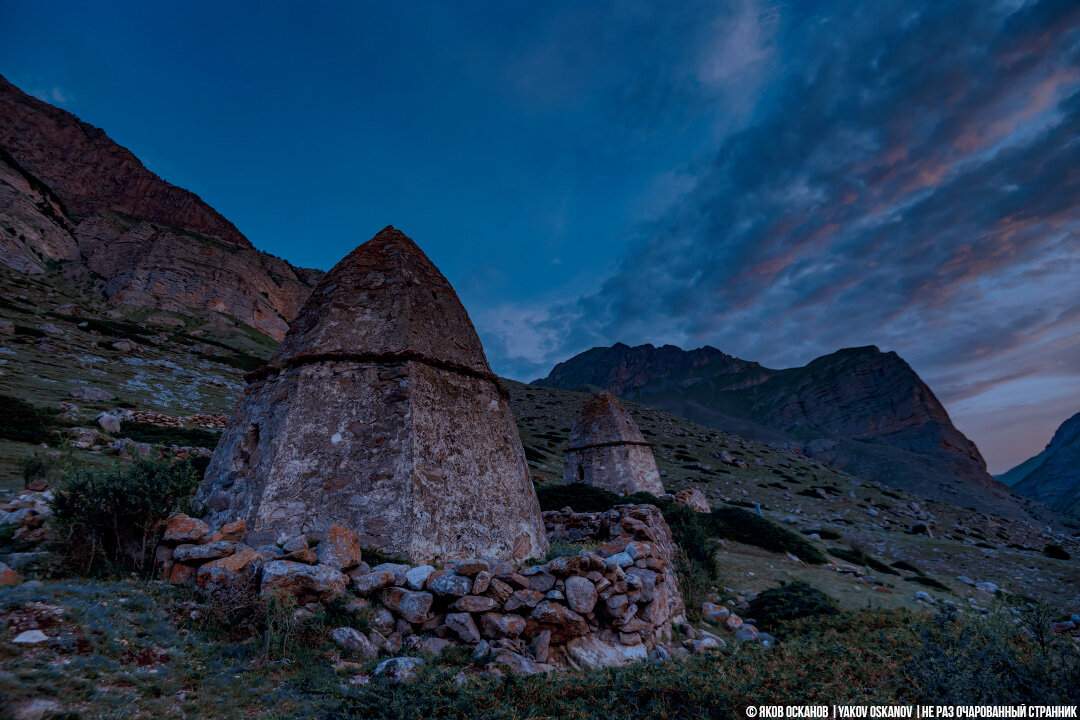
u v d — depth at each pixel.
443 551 8.31
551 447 60.81
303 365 9.88
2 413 18.28
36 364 34.62
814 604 12.31
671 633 9.51
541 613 6.83
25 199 100.31
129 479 6.61
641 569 9.67
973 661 4.93
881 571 24.70
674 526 17.58
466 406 10.69
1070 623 9.11
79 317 63.38
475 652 6.13
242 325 100.75
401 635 6.27
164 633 4.98
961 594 20.70
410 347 10.25
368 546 7.93
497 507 9.75
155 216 133.62
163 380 43.59
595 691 5.31
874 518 48.50
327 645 5.62
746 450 81.62
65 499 6.37
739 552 22.23
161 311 89.75
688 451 71.94
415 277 12.12
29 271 85.62
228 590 5.75
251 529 7.88
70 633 4.38
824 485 64.56
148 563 6.54
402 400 9.48
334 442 8.99
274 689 4.59
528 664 6.04
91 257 102.44
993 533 52.81
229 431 10.70
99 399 29.48
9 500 9.27
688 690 5.10
